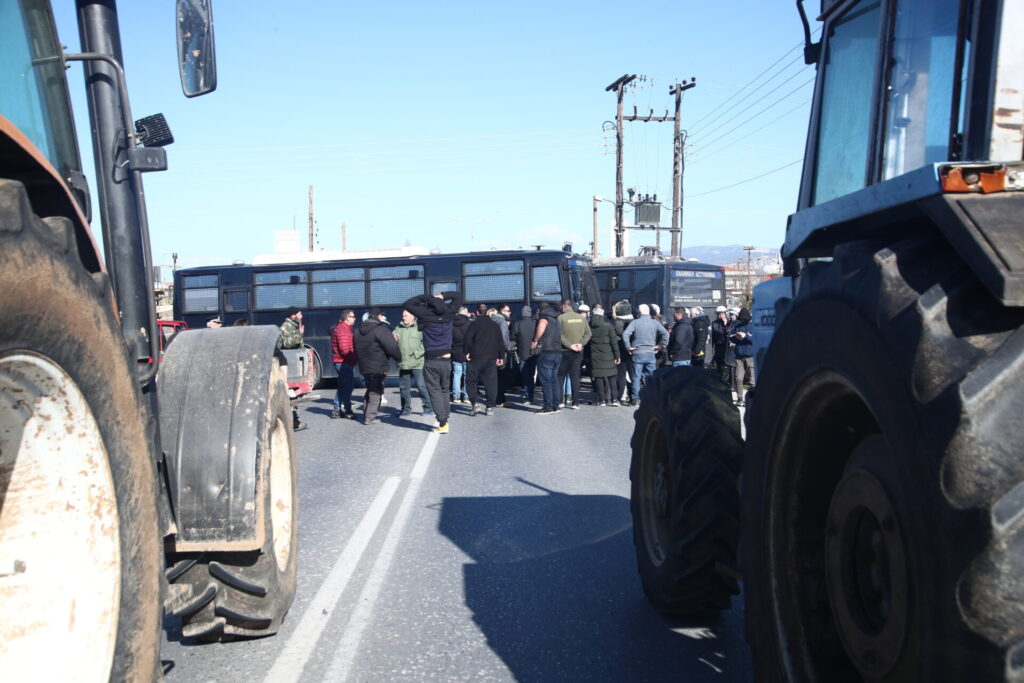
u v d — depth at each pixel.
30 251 1.96
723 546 4.04
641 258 28.20
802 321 2.43
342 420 15.10
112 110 3.39
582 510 7.50
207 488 3.92
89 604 2.28
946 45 2.50
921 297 1.89
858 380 2.08
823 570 2.60
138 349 3.37
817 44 3.72
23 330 1.95
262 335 4.41
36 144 2.85
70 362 2.16
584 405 17.38
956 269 1.93
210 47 3.46
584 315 18.14
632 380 16.80
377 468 9.95
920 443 1.79
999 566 1.62
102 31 3.44
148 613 2.49
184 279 24.50
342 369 15.30
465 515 7.39
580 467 9.77
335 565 5.95
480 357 15.38
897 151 2.75
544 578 5.55
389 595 5.27
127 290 3.37
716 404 4.25
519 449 11.25
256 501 3.94
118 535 2.37
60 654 2.21
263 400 4.13
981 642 1.62
